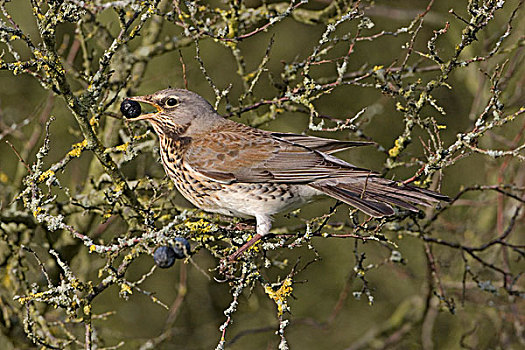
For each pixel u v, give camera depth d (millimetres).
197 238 8086
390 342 14188
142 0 7922
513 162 13719
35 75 8086
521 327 12750
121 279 8102
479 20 7812
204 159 9461
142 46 11734
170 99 9633
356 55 16031
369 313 16156
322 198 9336
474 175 15555
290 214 9898
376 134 15883
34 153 14633
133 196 8797
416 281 15234
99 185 11094
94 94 8031
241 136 9641
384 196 8562
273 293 7531
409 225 10531
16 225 11406
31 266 11922
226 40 8766
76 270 12734
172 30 15492
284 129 15781
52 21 7543
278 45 16016
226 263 8094
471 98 15688
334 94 16109
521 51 12953
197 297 15688
